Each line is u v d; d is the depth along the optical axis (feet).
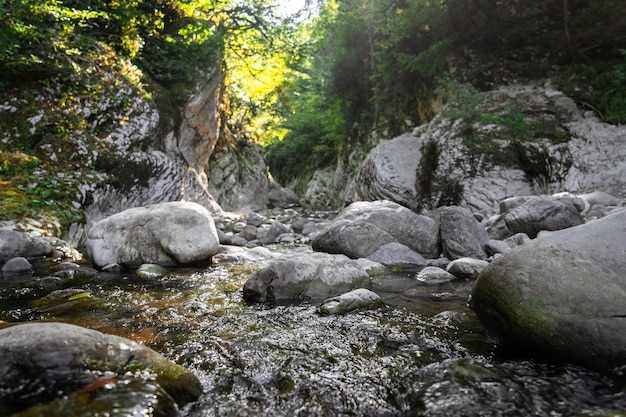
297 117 95.14
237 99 73.82
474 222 21.22
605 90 34.32
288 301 13.78
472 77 46.09
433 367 8.69
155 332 10.84
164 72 44.83
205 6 47.24
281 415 6.97
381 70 61.16
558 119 34.50
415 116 56.65
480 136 35.06
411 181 38.22
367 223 20.94
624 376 7.68
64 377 6.38
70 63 31.76
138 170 34.12
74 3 36.40
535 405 6.79
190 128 47.39
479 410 6.62
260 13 55.01
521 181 32.14
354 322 11.55
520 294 8.95
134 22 40.57
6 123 28.50
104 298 13.99
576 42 41.39
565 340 8.32
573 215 21.74
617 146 29.43
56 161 29.12
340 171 73.82
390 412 7.11
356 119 74.23
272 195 74.59
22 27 28.12
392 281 16.40
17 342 6.52
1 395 5.94
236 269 18.63
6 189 24.58
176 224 19.67
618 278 8.51
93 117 32.99
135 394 6.22
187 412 6.92
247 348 9.78
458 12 50.55
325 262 14.97
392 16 56.18
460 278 16.88
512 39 46.55
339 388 7.89
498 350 9.51
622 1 39.63
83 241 25.61
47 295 14.11
